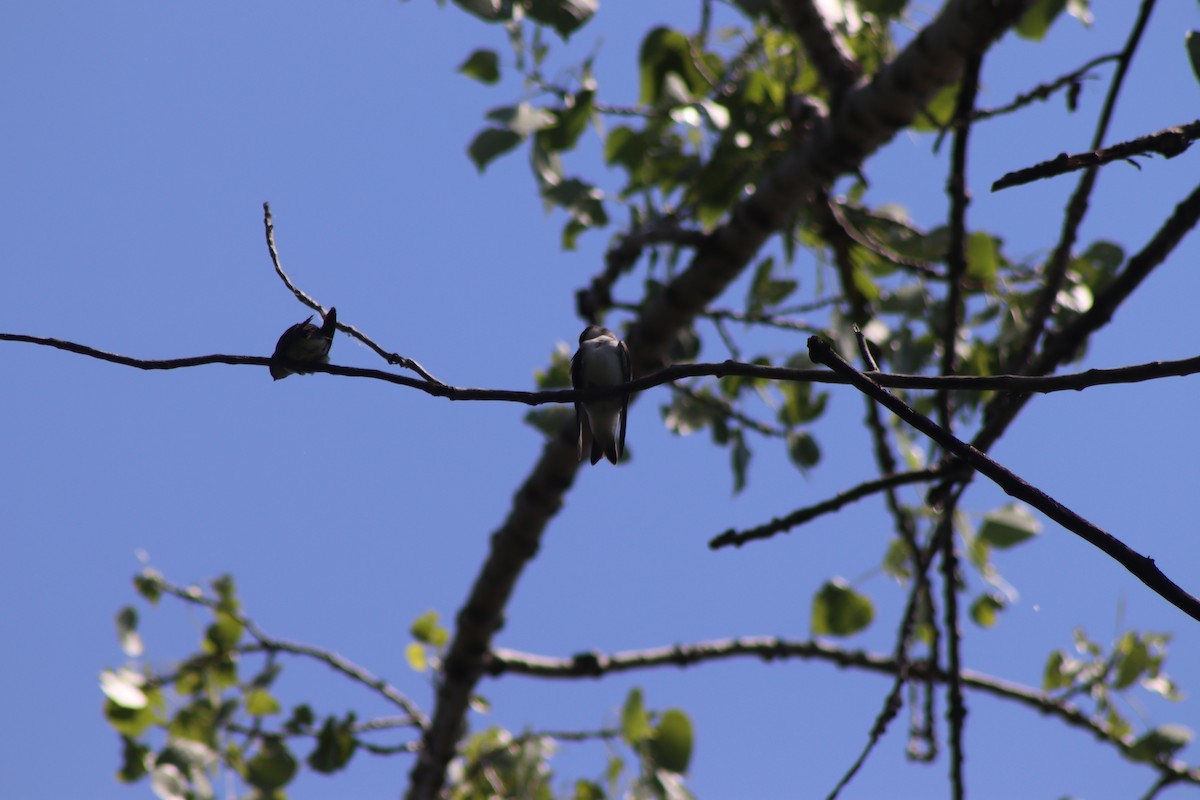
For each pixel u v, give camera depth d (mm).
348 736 12766
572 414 11766
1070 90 7992
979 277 10180
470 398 5840
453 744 13133
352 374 6023
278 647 13008
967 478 7680
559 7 10125
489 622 13016
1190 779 10797
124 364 6055
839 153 10281
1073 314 9758
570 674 13531
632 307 12109
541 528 12469
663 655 13578
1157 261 7496
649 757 12055
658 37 11430
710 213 11898
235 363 6082
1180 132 5500
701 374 5238
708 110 10547
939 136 8383
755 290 11883
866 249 11625
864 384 4609
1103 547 4105
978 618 12188
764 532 7602
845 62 10531
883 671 13469
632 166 11852
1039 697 12070
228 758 12164
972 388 4746
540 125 10477
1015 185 5555
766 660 13602
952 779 8797
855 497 7559
